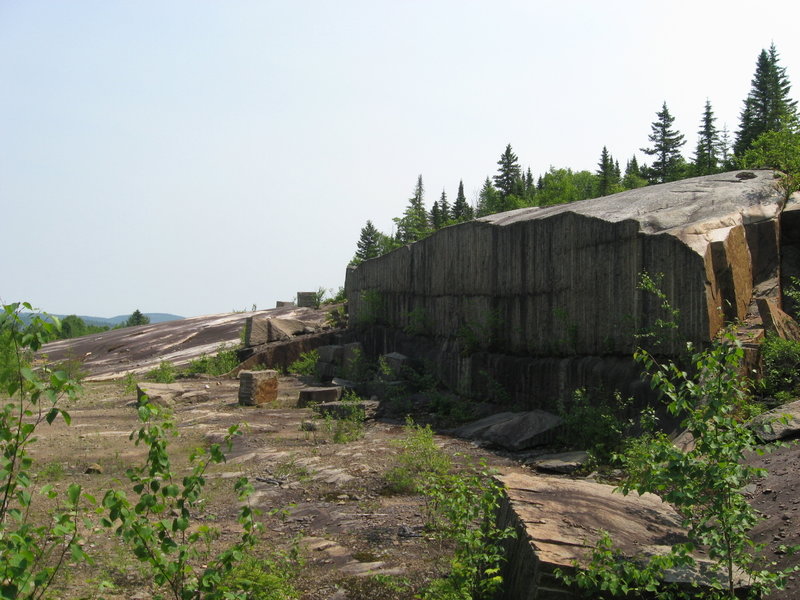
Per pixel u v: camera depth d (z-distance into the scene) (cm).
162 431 395
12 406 353
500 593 496
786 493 560
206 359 2819
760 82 4262
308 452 1131
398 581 549
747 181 1308
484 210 6669
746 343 932
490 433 1163
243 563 542
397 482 870
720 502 392
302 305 4028
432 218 6306
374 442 1204
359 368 2181
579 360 1241
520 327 1478
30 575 333
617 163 6128
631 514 541
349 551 637
